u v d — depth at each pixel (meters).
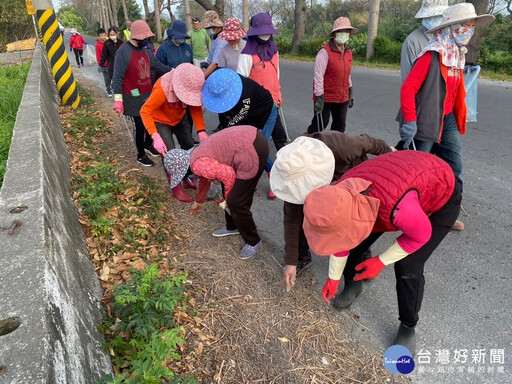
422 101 3.30
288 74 13.30
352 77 11.97
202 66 6.83
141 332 2.29
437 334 2.65
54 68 7.70
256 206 4.41
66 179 4.14
